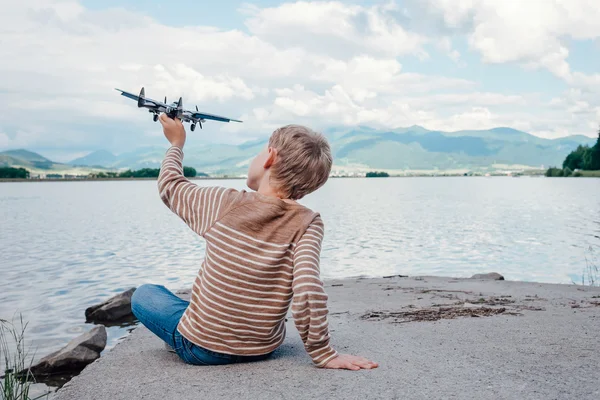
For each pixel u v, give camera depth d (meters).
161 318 3.17
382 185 122.19
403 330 4.29
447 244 18.20
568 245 17.56
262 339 3.02
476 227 24.16
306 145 2.84
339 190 86.00
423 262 14.37
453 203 45.28
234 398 2.58
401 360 3.21
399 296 7.24
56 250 16.69
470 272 12.74
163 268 13.27
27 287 10.69
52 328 7.33
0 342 6.56
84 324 7.55
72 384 2.87
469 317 5.00
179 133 3.21
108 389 2.78
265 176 2.93
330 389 2.67
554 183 115.06
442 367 3.05
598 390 2.66
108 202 49.88
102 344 5.84
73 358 5.33
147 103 3.11
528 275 12.28
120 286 10.85
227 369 3.01
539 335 3.96
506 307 5.82
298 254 2.80
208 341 2.96
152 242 18.92
